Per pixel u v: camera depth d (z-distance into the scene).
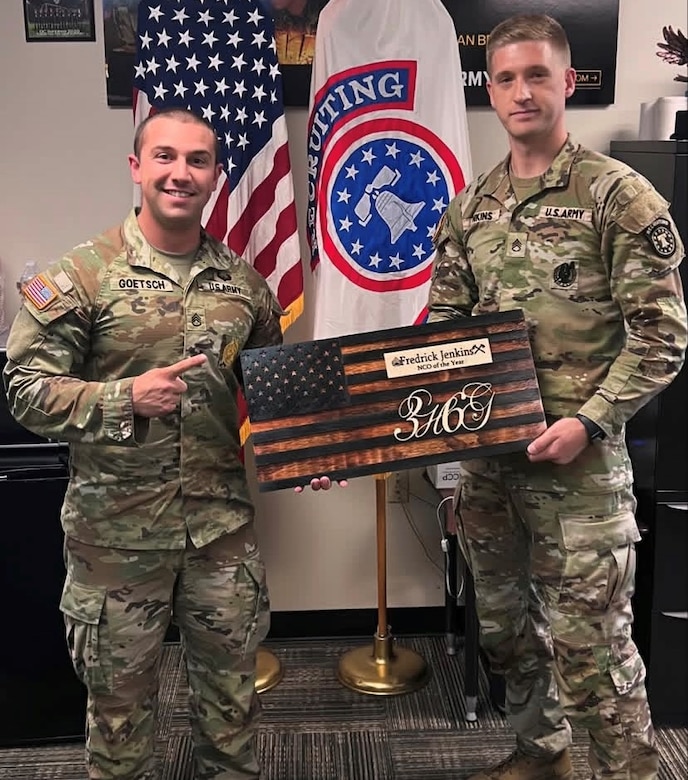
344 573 2.86
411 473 2.79
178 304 1.68
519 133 1.68
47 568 2.19
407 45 2.36
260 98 2.40
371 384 1.73
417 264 2.43
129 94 2.53
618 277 1.65
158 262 1.68
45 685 2.26
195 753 1.91
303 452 1.71
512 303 1.75
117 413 1.56
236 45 2.38
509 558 1.95
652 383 1.65
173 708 2.46
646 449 2.29
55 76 2.53
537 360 1.75
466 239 1.84
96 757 1.76
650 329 1.64
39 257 2.63
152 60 2.36
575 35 2.54
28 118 2.55
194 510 1.71
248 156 2.42
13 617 2.21
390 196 2.41
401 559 2.85
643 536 2.31
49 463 2.17
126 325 1.65
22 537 2.16
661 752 2.27
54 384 1.60
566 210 1.68
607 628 1.76
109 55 2.50
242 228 2.44
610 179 1.64
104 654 1.71
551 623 1.82
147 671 1.77
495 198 1.78
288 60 2.52
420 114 2.38
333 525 2.82
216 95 2.38
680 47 2.37
